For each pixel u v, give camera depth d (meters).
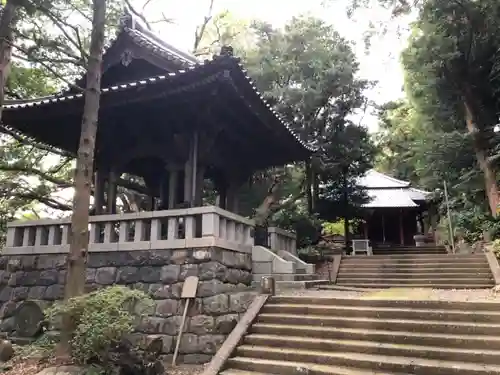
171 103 9.21
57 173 18.02
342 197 22.19
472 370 5.16
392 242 29.38
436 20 17.69
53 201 16.83
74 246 6.86
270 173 18.91
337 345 6.27
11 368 6.21
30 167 15.90
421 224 30.67
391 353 5.93
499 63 16.69
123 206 19.94
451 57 17.66
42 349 6.73
